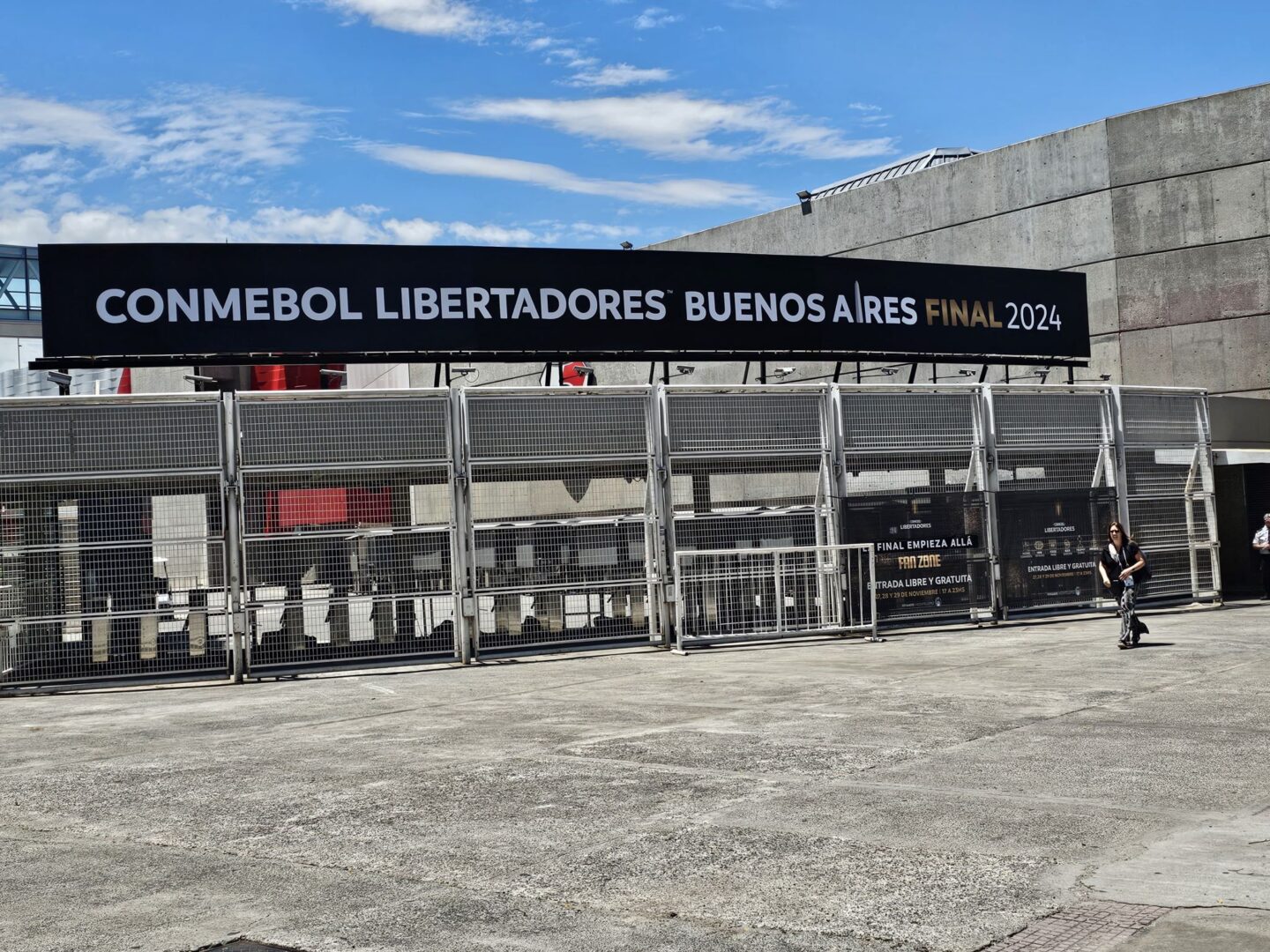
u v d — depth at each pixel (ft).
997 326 81.10
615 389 59.36
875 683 44.11
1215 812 23.81
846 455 63.31
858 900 19.16
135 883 21.43
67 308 61.72
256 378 84.17
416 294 66.39
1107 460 70.23
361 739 35.86
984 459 66.74
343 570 55.52
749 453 61.36
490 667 55.21
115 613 52.95
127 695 50.37
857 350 76.18
